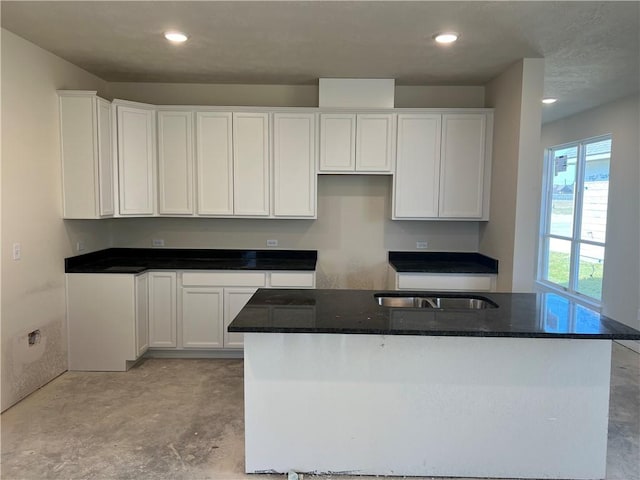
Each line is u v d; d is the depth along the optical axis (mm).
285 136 4066
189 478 2279
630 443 2621
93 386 3377
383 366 2250
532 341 2211
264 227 4484
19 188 3031
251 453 2301
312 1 2459
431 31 2881
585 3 2457
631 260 4379
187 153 4055
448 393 2254
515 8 2525
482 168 4086
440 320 2195
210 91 4316
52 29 2889
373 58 3467
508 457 2271
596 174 5230
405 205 4145
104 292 3613
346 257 4527
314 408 2279
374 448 2295
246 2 2479
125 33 2963
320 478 2295
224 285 3906
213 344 3939
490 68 3705
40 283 3277
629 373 3703
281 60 3533
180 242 4469
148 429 2750
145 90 4297
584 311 2393
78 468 2352
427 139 4078
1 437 2645
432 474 2303
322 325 2090
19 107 3021
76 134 3484
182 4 2518
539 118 3441
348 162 4094
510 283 3615
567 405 2236
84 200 3527
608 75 3811
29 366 3188
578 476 2266
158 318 3910
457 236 4484
